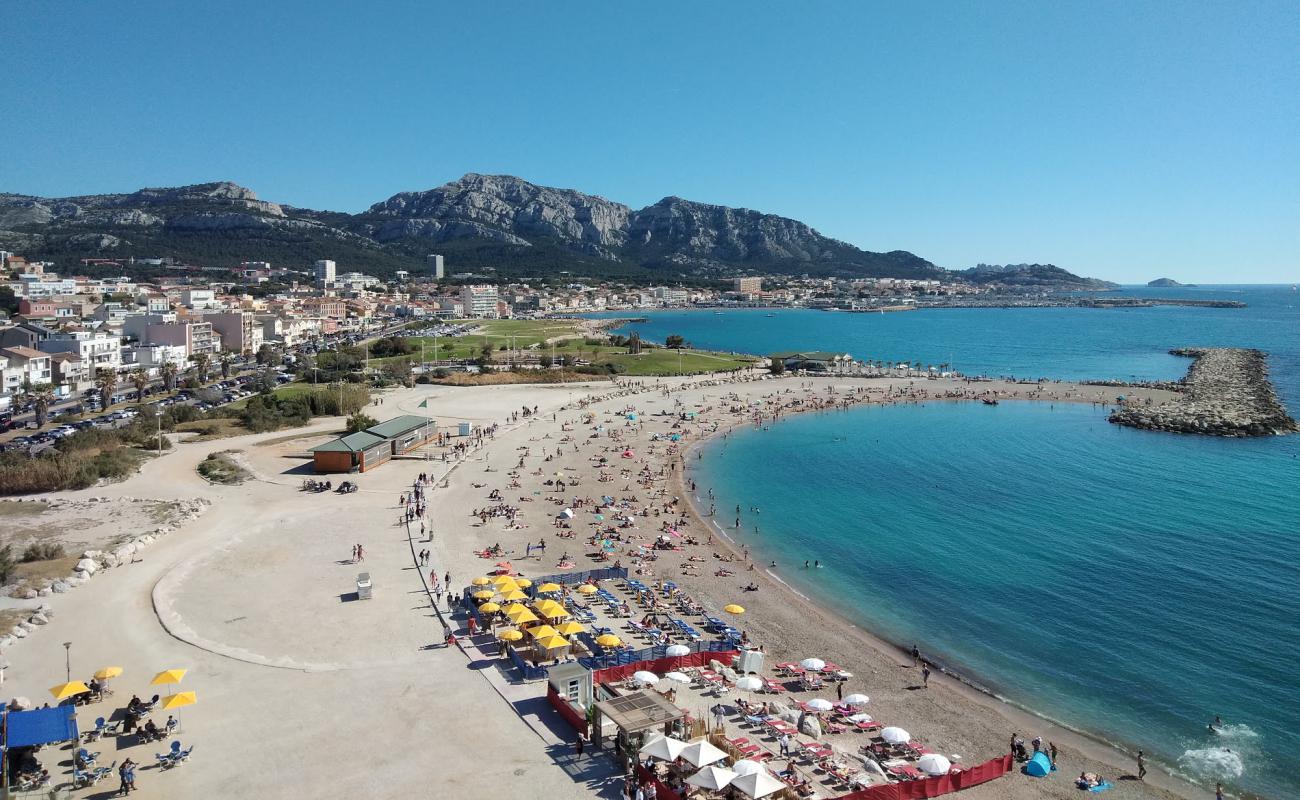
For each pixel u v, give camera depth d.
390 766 39.38
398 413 153.38
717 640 56.62
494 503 93.25
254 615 57.50
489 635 54.84
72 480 91.88
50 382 159.00
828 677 53.69
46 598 59.12
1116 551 81.25
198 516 82.25
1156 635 61.59
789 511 96.62
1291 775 43.81
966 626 63.34
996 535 87.00
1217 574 74.38
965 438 146.38
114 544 70.44
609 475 110.75
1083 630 62.59
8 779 36.56
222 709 44.41
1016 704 51.38
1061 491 107.06
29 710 39.53
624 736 40.19
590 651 53.38
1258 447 137.00
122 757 39.72
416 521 83.25
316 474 103.19
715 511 95.88
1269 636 61.19
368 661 50.66
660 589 67.75
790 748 42.75
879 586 71.88
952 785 40.88
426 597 61.78
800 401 186.50
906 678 54.44
